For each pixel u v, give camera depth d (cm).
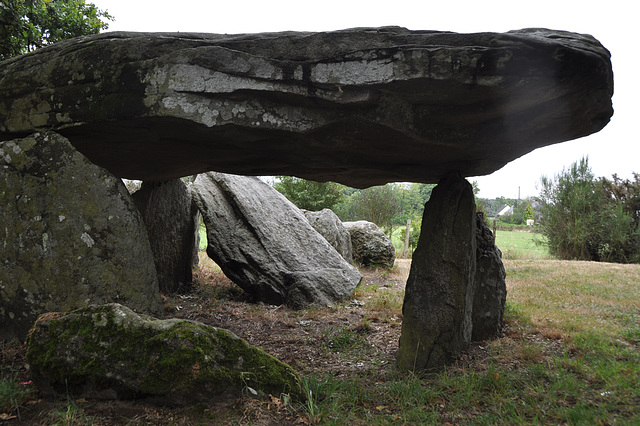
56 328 324
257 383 324
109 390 308
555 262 1255
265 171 540
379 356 491
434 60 342
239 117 377
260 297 755
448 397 363
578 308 692
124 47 386
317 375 423
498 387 377
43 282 396
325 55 361
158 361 308
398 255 1728
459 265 456
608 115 393
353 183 584
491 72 337
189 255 848
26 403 308
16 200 407
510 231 3136
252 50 373
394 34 357
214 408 306
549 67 333
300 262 796
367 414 329
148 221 767
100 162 498
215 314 666
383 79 351
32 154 408
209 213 777
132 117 383
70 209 402
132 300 401
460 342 458
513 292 812
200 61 371
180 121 380
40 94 407
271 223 824
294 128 379
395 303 735
